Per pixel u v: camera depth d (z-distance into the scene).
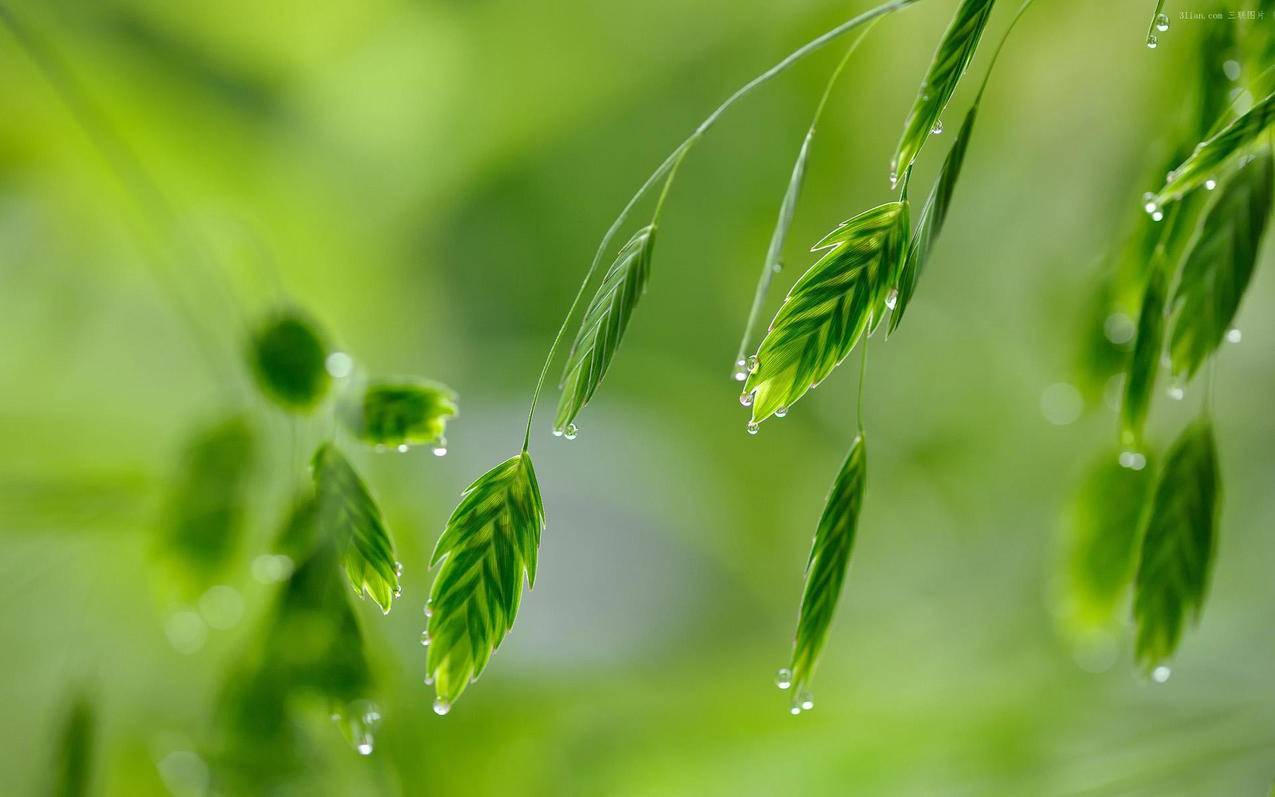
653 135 1.09
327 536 0.52
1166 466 0.51
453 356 1.20
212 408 0.76
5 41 0.79
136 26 0.87
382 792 0.58
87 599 0.68
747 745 0.83
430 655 0.49
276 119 0.97
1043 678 0.78
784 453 1.22
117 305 0.90
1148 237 0.54
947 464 1.06
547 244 1.18
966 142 0.49
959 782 0.72
